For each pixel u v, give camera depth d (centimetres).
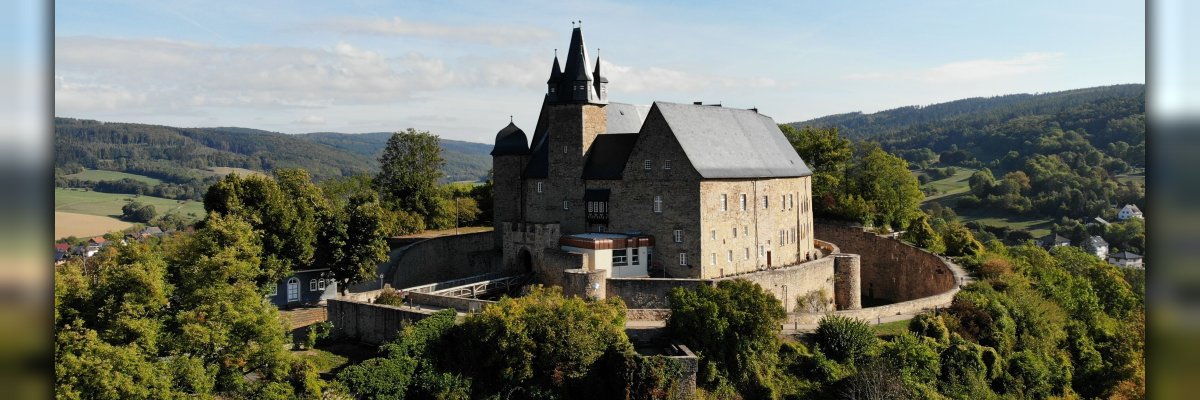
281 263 6050
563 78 7356
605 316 4897
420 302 5931
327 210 6594
